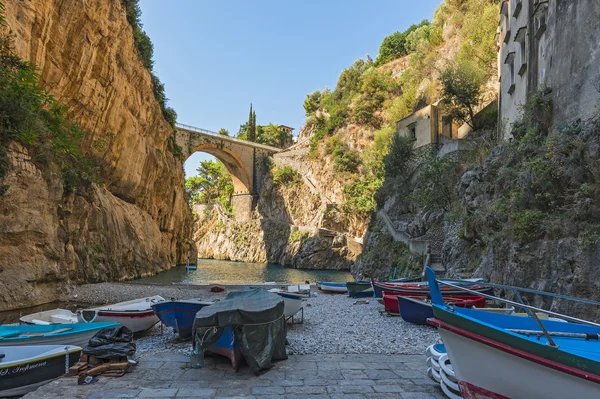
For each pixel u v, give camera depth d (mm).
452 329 5480
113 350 7527
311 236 60281
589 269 10492
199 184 105375
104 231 27188
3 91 15898
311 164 73188
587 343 5891
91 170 27016
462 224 23484
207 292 21688
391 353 9148
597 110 12484
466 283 15648
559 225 11992
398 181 38781
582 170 12047
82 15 23625
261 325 7582
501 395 5094
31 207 16891
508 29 24344
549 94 15961
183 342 10680
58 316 11688
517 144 17906
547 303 11570
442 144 36062
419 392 6199
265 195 78688
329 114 77875
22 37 18734
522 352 4809
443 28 56562
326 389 6344
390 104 65500
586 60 13492
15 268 16141
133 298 19266
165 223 47250
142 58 40375
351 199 61000
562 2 15188
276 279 40375
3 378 6746
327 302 19266
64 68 23469
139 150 36375
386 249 32469
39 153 18016
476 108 37125
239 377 7027
